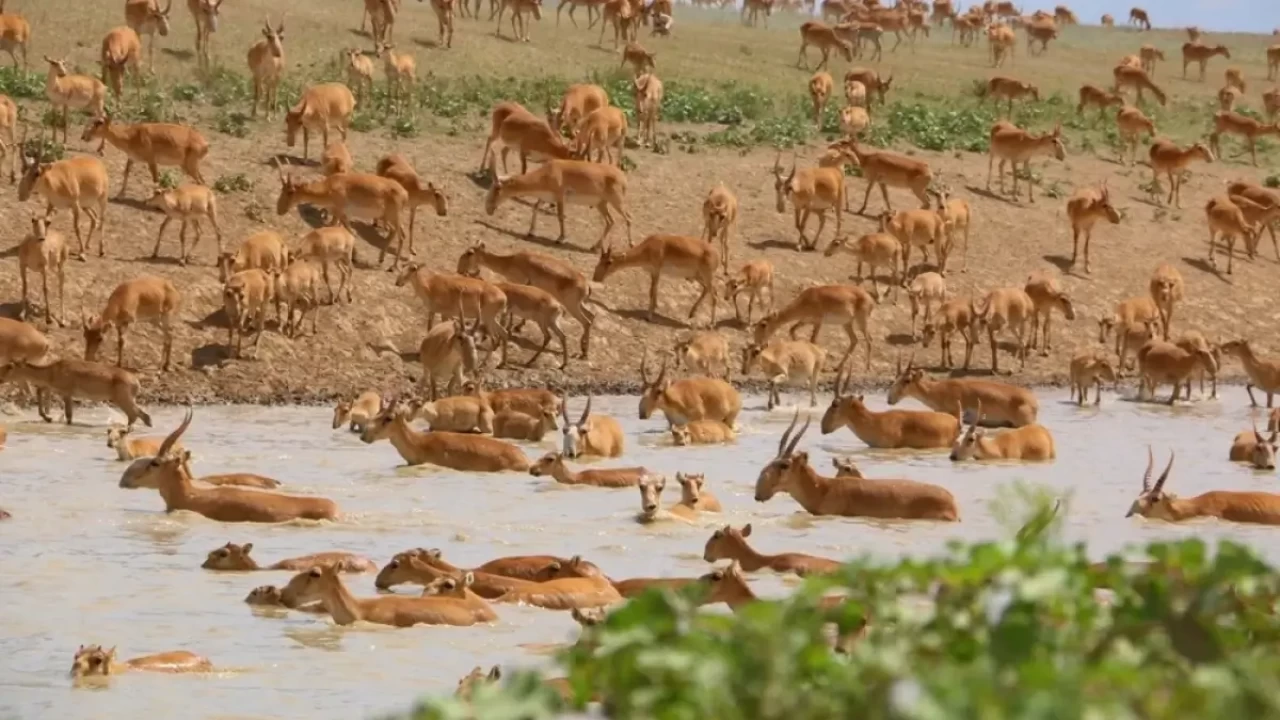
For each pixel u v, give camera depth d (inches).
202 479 921.5
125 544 802.2
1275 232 1974.7
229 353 1298.0
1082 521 894.4
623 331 1457.9
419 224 1566.2
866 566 272.2
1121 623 273.3
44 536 814.5
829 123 2128.4
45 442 1085.8
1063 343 1595.7
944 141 2101.4
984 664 232.7
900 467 1080.8
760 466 1074.1
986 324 1487.5
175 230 1457.9
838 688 239.8
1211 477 1068.5
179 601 694.5
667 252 1453.0
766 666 242.8
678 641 257.3
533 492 957.2
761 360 1332.4
